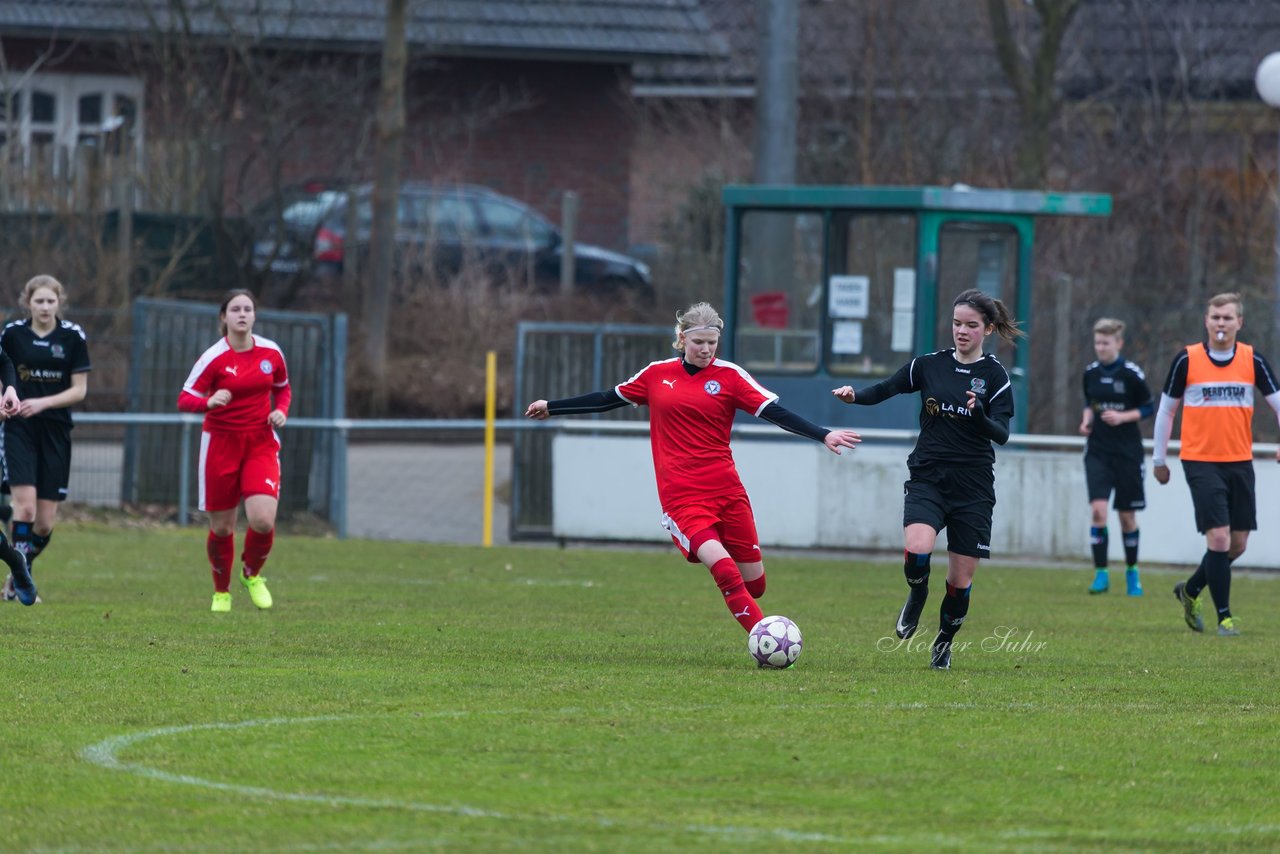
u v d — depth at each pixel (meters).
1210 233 106.81
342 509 70.81
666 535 68.62
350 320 109.50
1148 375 80.88
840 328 72.62
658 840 21.42
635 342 75.44
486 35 126.56
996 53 105.81
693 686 32.44
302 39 115.44
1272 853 21.41
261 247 109.81
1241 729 29.09
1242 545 45.00
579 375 74.62
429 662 35.12
